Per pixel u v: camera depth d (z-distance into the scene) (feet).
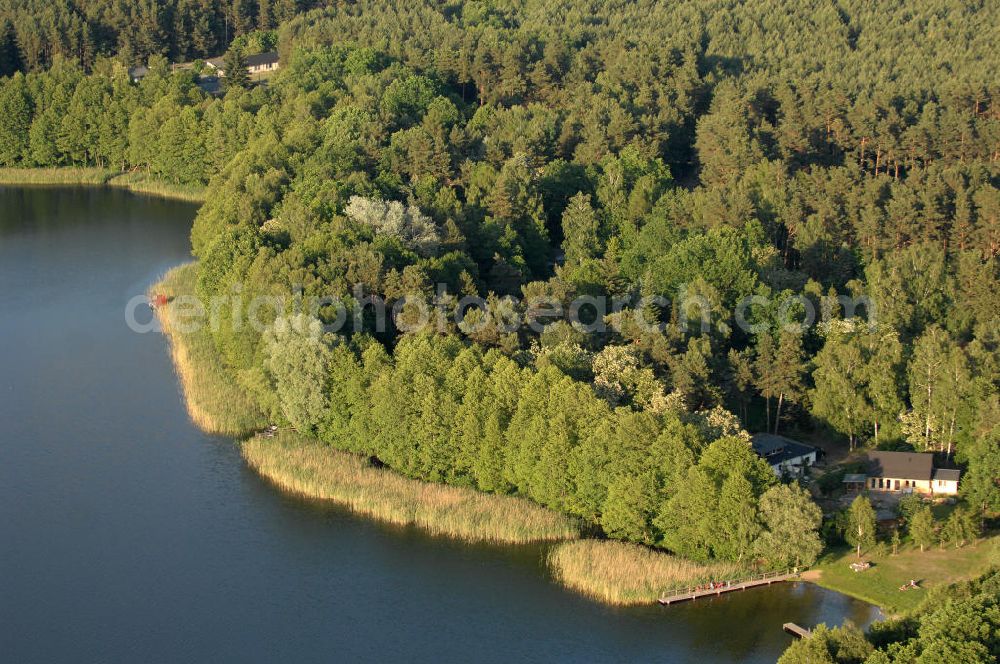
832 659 379.14
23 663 434.71
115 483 550.36
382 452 548.72
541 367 534.78
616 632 442.91
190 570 487.61
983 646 366.22
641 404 539.29
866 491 526.57
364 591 473.26
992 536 488.02
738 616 446.60
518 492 526.98
